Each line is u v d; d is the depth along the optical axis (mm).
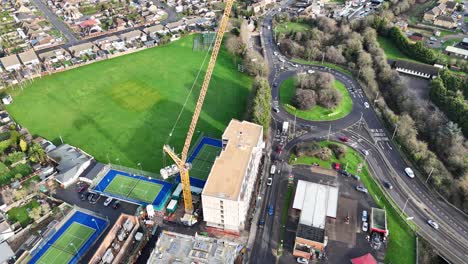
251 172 189375
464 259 168625
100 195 198375
